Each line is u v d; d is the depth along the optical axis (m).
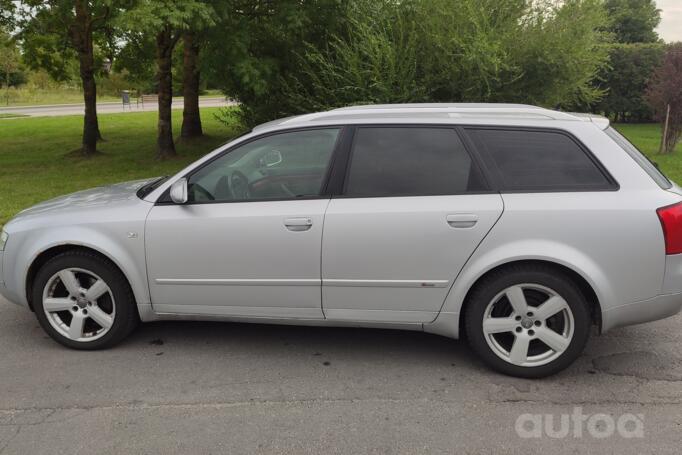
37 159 14.02
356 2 10.87
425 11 9.70
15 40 14.50
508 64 9.52
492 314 3.51
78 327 3.89
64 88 50.53
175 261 3.69
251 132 3.79
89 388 3.41
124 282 3.83
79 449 2.81
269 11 11.95
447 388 3.40
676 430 2.96
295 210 3.54
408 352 3.90
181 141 16.53
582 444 2.85
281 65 12.16
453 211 3.38
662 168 10.76
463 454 2.77
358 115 3.68
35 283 3.87
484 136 3.51
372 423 3.04
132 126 21.16
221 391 3.38
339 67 10.45
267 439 2.89
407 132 3.58
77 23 13.33
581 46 9.80
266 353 3.89
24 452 2.79
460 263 3.40
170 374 3.59
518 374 3.50
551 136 3.46
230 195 3.72
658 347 3.93
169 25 10.07
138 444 2.85
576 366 3.67
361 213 3.46
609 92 20.73
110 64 17.25
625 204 3.27
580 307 3.36
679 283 3.30
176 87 41.44
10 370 3.65
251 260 3.60
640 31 35.72
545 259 3.31
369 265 3.49
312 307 3.64
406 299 3.52
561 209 3.30
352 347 3.98
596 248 3.29
